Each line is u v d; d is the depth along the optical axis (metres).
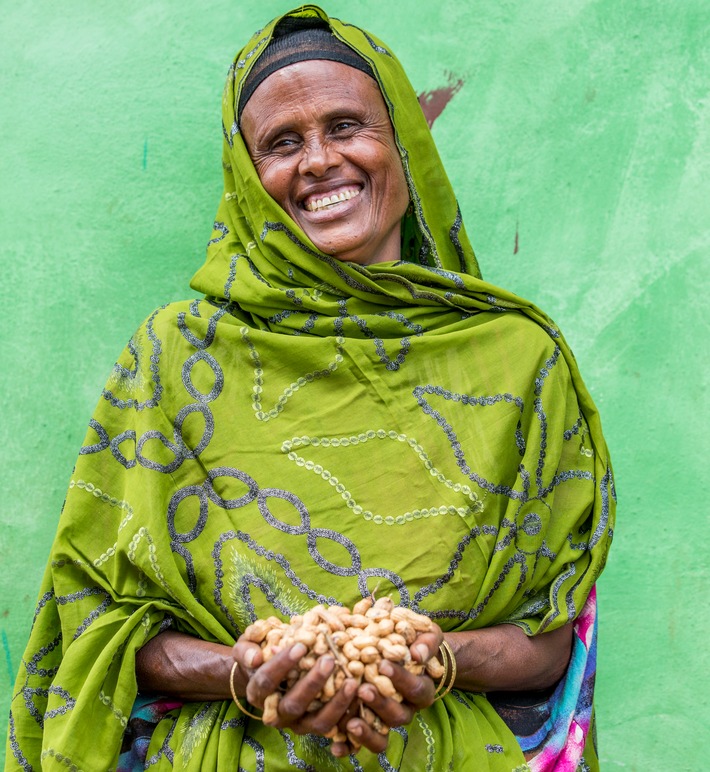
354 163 2.15
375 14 2.62
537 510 2.06
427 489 2.00
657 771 2.40
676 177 2.58
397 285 2.14
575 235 2.57
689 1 2.62
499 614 2.02
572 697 2.06
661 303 2.54
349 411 2.04
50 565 2.01
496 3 2.61
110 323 2.50
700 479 2.48
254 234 2.20
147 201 2.55
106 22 2.62
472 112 2.62
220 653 1.88
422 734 1.86
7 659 2.38
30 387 2.46
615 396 2.52
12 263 2.50
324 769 1.80
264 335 2.07
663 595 2.46
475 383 2.10
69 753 1.82
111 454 2.08
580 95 2.61
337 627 1.68
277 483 1.98
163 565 1.92
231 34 2.62
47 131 2.56
